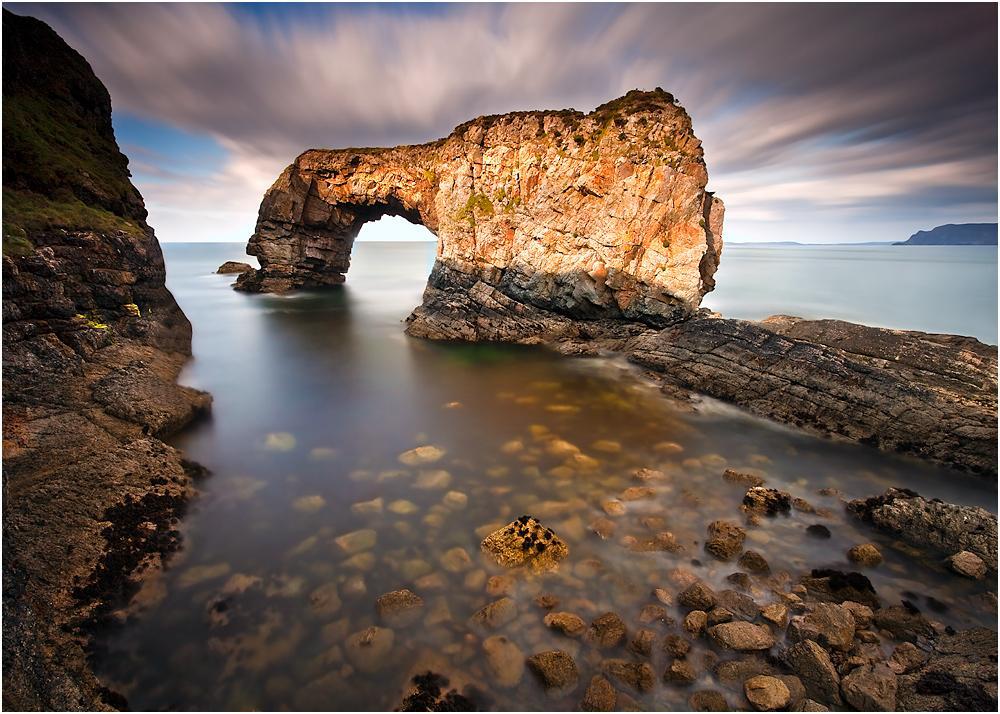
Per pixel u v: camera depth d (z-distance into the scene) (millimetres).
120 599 9305
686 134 31016
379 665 8180
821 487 14867
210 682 7820
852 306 49688
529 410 21062
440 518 12555
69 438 13102
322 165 52750
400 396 22906
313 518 12492
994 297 55219
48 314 16422
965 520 11812
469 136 38500
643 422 19797
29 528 9977
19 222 17859
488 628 8914
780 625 9031
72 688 7289
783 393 20625
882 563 11242
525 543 11000
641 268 31922
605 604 9609
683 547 11516
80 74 29016
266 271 58562
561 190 33219
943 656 8297
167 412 16672
